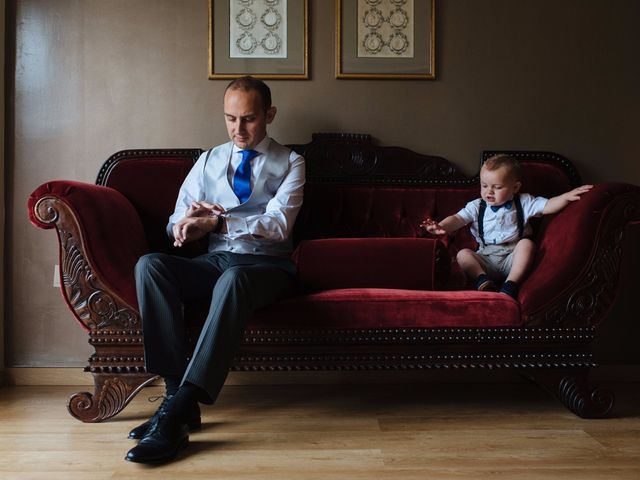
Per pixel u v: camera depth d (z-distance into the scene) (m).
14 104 2.68
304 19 2.70
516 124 2.73
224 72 2.70
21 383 2.65
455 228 2.47
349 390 2.52
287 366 1.99
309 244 2.21
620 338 2.71
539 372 2.05
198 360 1.76
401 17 2.72
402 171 2.67
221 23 2.70
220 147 2.33
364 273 2.13
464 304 2.00
